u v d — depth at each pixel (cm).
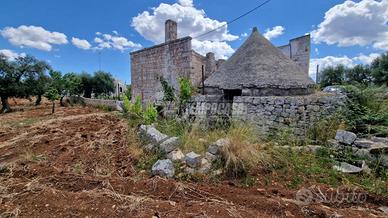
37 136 639
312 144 552
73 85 2586
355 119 568
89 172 383
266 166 404
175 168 379
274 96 722
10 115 1551
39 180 332
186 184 332
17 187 306
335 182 367
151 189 313
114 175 370
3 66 1948
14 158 461
